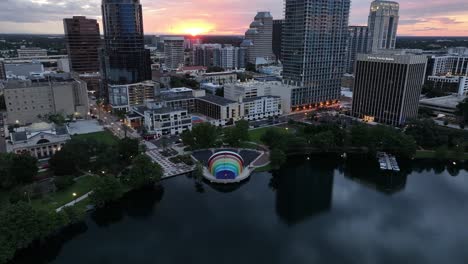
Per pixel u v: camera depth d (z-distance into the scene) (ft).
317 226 447.83
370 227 447.83
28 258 381.40
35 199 474.90
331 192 553.64
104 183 467.52
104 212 480.23
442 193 554.87
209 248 397.60
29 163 515.09
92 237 421.59
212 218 464.65
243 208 493.77
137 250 393.91
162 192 539.29
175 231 434.30
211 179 565.53
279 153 624.18
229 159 577.02
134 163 533.14
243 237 421.59
